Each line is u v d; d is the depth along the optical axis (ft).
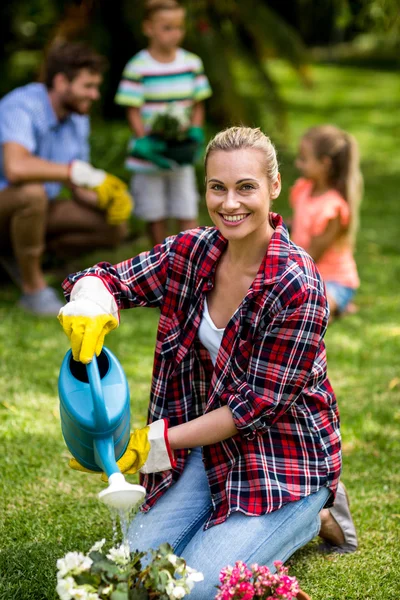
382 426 11.97
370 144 40.16
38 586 7.86
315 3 38.42
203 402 7.98
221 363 7.42
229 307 7.53
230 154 7.06
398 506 9.73
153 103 18.29
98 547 6.63
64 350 14.37
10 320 15.69
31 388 12.65
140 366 13.84
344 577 8.27
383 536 9.10
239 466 7.45
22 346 14.42
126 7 29.17
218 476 7.61
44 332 15.19
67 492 9.81
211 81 29.12
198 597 7.06
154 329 15.80
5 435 11.07
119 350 14.52
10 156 15.30
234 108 29.55
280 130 33.19
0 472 10.12
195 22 28.63
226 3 30.71
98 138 27.30
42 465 10.39
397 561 8.60
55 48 15.87
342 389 13.29
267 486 7.32
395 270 20.34
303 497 7.44
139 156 18.07
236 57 31.63
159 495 7.97
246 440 7.43
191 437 7.23
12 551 8.45
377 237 23.40
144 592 6.30
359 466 10.77
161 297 7.86
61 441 11.05
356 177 16.20
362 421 12.03
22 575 8.02
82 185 15.84
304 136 16.20
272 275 7.18
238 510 7.29
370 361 14.55
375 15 26.63
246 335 7.30
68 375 6.89
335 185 16.11
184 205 18.76
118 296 7.77
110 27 31.37
